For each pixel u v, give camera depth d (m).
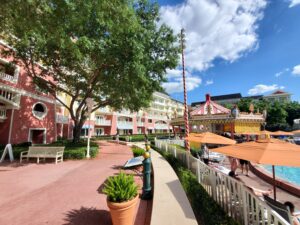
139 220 4.55
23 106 18.42
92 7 6.91
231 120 20.83
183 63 14.12
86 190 6.54
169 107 77.50
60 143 18.06
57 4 5.80
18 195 6.08
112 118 46.06
